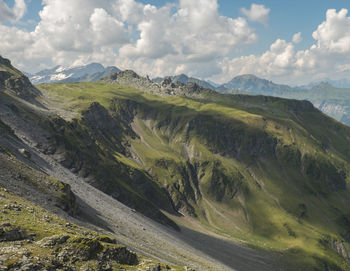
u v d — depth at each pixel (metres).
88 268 28.36
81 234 39.12
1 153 67.69
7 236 27.56
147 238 90.19
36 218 37.25
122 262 33.84
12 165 64.81
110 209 107.94
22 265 23.34
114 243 37.81
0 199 38.97
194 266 79.69
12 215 34.69
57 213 55.97
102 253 31.80
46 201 58.56
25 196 53.66
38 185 63.91
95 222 73.44
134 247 65.31
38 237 30.72
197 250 139.25
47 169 108.12
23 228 31.20
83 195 103.06
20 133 152.50
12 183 55.72
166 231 150.00
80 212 72.75
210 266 92.88
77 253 29.53
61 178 108.94
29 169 70.00
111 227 78.06
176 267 40.59
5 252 24.39
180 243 129.88
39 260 25.25
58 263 26.69
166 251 83.69
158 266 36.50
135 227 98.06
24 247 26.67
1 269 21.78
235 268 145.38
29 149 118.81
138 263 35.81
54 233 32.84
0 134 103.38
